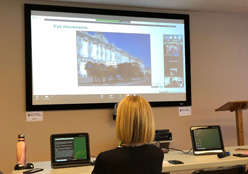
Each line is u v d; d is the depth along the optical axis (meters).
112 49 3.88
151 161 1.60
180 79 4.14
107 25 3.86
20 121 3.53
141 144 1.62
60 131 3.65
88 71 3.77
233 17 4.50
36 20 3.58
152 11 4.09
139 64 3.98
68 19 3.71
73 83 3.70
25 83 3.54
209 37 4.36
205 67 4.32
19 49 3.56
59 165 2.30
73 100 3.69
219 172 1.88
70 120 3.70
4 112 3.49
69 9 3.70
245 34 4.54
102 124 3.82
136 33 3.98
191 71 4.26
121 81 3.90
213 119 4.33
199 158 2.53
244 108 3.72
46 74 3.60
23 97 3.56
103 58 3.84
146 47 4.02
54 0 3.66
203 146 2.75
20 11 3.57
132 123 1.57
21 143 2.34
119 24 3.91
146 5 3.96
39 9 3.59
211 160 2.42
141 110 1.60
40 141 3.58
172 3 3.90
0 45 3.51
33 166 2.33
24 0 3.58
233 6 4.11
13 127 3.51
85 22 3.77
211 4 3.99
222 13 4.45
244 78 4.52
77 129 3.72
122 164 1.54
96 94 3.79
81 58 3.74
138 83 3.97
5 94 3.50
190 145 4.19
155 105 4.00
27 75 3.52
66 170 2.21
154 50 4.05
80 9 3.74
